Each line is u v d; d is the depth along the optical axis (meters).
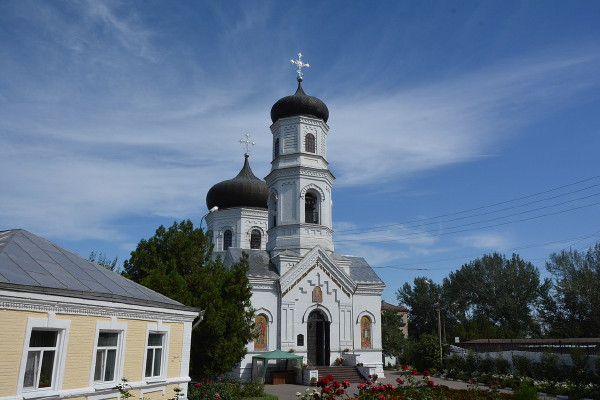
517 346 46.34
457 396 24.95
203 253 29.67
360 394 16.94
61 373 14.94
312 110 46.16
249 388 27.36
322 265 41.94
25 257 15.87
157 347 19.70
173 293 25.34
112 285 18.03
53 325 14.80
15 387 13.51
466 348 52.97
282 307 39.72
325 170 44.72
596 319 59.84
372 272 45.81
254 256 42.94
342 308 41.84
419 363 51.44
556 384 32.50
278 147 46.22
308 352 40.53
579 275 62.41
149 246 28.55
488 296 74.75
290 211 43.59
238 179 54.94
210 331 26.61
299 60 48.28
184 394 21.03
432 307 85.25
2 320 13.39
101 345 16.92
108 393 16.70
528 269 75.38
